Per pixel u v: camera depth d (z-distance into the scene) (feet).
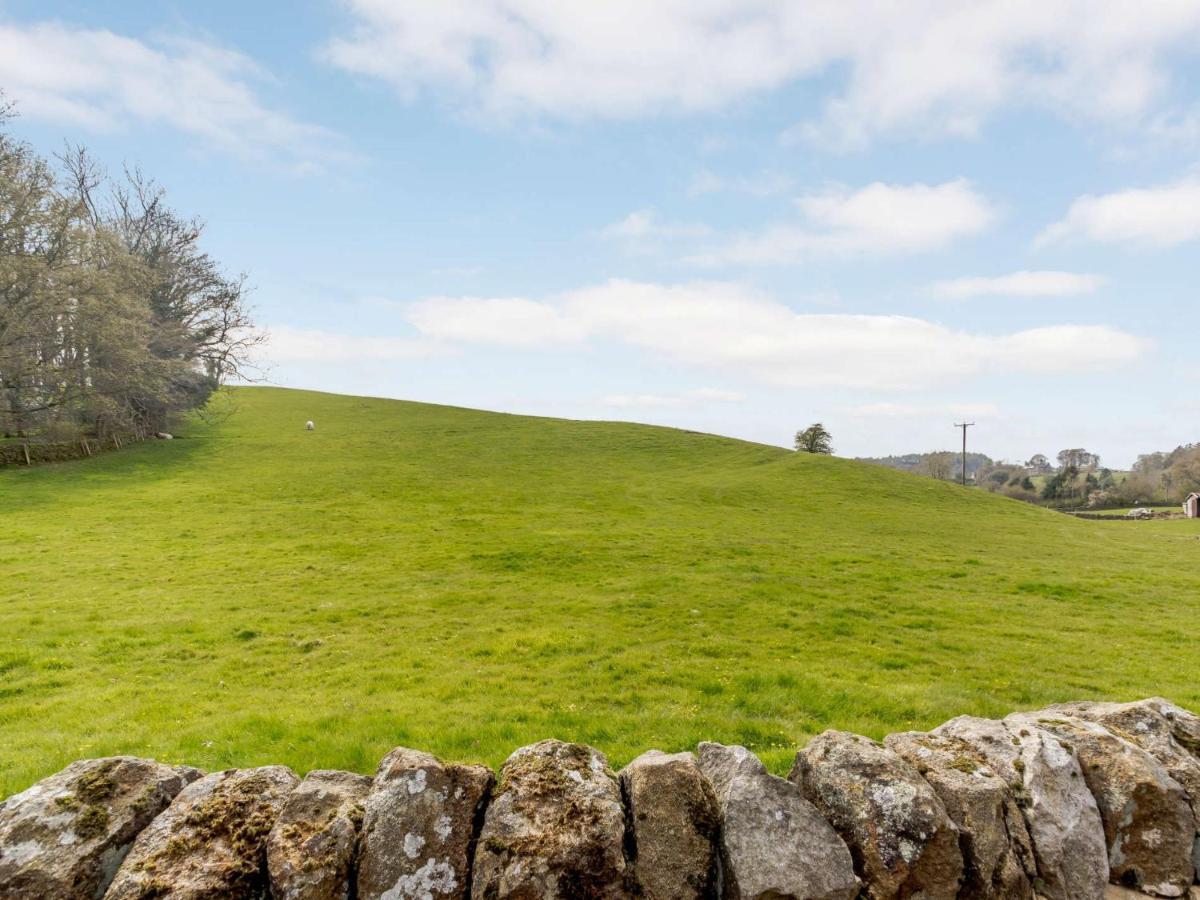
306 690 37.14
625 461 173.37
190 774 14.53
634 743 27.35
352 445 176.14
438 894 12.17
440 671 40.27
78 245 129.39
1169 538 132.57
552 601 58.85
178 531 90.33
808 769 14.52
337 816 12.89
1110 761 15.56
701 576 69.31
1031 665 43.19
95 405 136.36
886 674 40.29
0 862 11.94
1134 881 14.71
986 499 153.79
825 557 82.07
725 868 12.89
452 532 92.89
